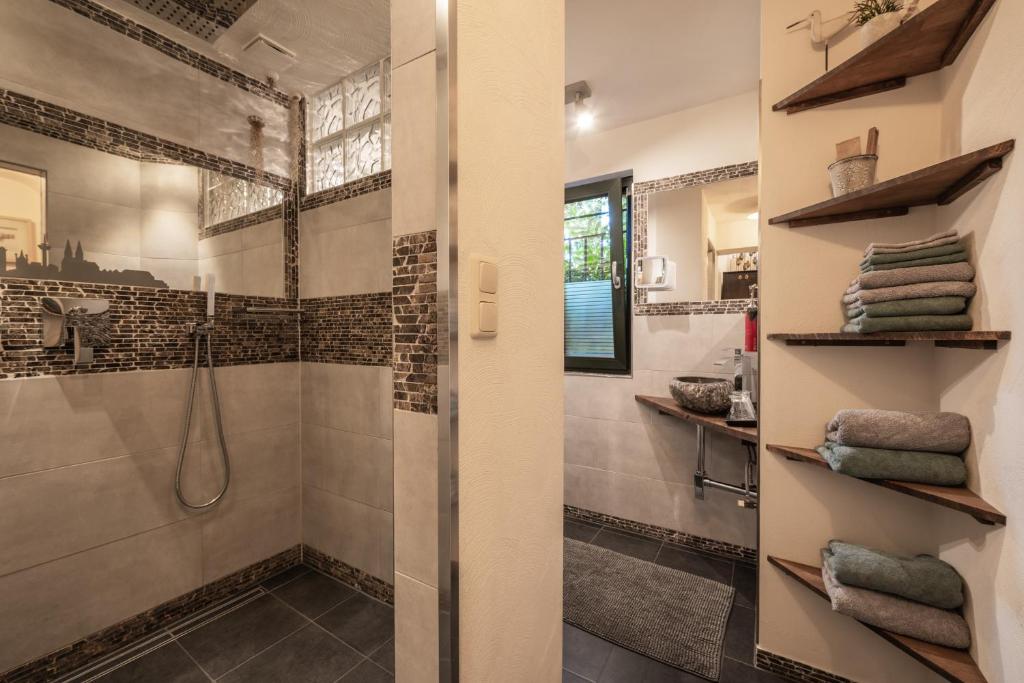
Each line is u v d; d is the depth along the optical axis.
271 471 2.05
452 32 0.62
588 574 2.09
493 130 0.74
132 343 1.62
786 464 1.44
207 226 1.83
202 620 1.75
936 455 1.11
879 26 1.18
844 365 1.35
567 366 2.80
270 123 2.05
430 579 0.67
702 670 1.48
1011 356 0.89
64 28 1.47
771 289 1.45
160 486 1.69
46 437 1.43
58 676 1.45
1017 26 0.85
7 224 1.36
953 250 1.08
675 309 2.39
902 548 1.29
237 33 1.73
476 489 0.70
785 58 1.43
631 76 2.08
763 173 1.46
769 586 1.47
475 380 0.69
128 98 1.62
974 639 1.04
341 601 1.87
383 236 1.83
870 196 1.18
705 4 1.62
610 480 2.60
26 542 1.39
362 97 1.98
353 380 1.94
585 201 2.73
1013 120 0.87
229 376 1.90
